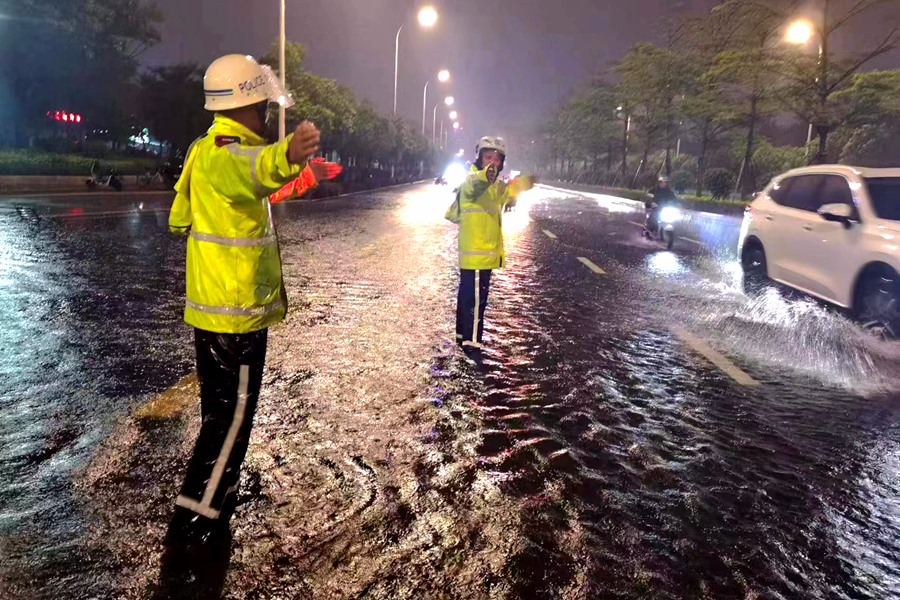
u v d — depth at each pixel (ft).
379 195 120.88
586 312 26.81
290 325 22.20
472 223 19.89
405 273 33.68
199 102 118.52
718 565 9.67
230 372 9.62
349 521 10.23
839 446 14.30
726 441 14.28
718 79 101.65
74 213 59.88
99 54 99.25
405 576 9.00
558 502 11.18
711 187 114.62
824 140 81.51
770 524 10.89
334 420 14.16
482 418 14.74
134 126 123.75
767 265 28.30
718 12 99.04
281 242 44.96
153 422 13.65
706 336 23.40
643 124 147.02
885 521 11.18
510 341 21.68
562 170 261.85
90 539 9.48
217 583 8.64
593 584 9.05
